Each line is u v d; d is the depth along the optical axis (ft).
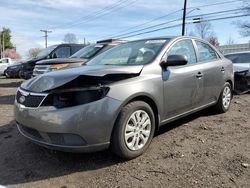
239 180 11.18
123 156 12.80
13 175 12.09
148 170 12.16
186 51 17.08
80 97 11.82
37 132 12.52
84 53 30.04
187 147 14.39
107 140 12.25
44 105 12.15
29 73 43.14
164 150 14.08
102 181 11.43
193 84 16.53
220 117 19.74
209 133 16.44
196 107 17.37
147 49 15.84
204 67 17.75
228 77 20.43
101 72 12.48
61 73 13.32
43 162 13.21
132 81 13.12
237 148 14.14
